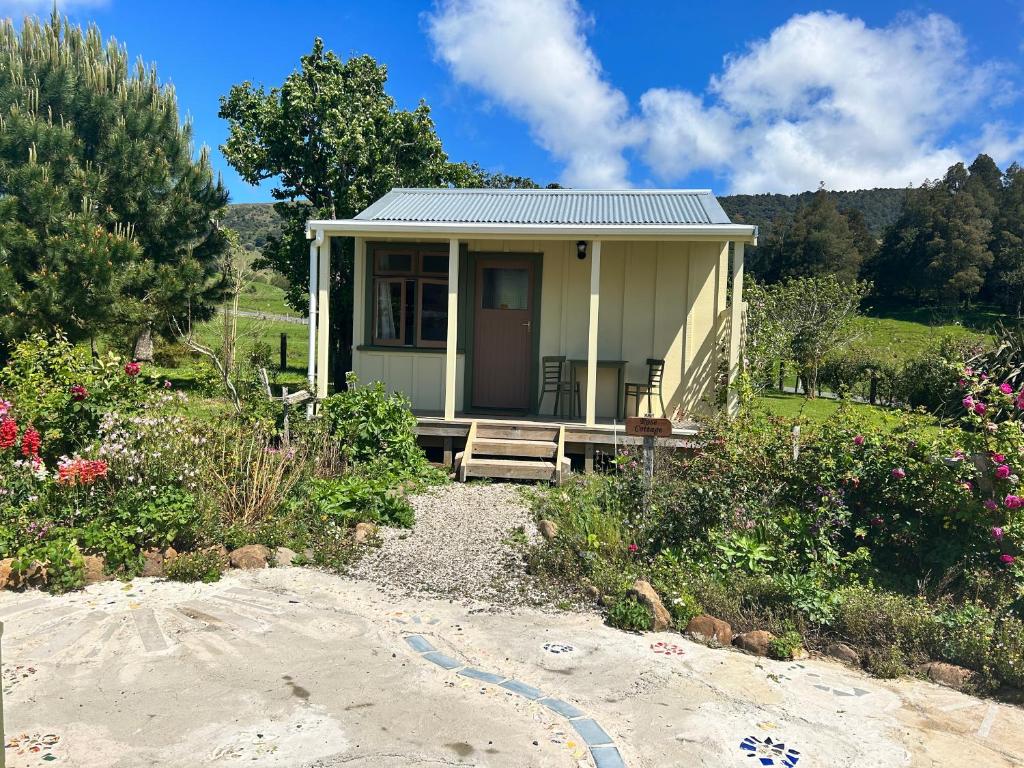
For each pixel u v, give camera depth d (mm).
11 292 12383
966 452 5797
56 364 8070
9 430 6223
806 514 6102
